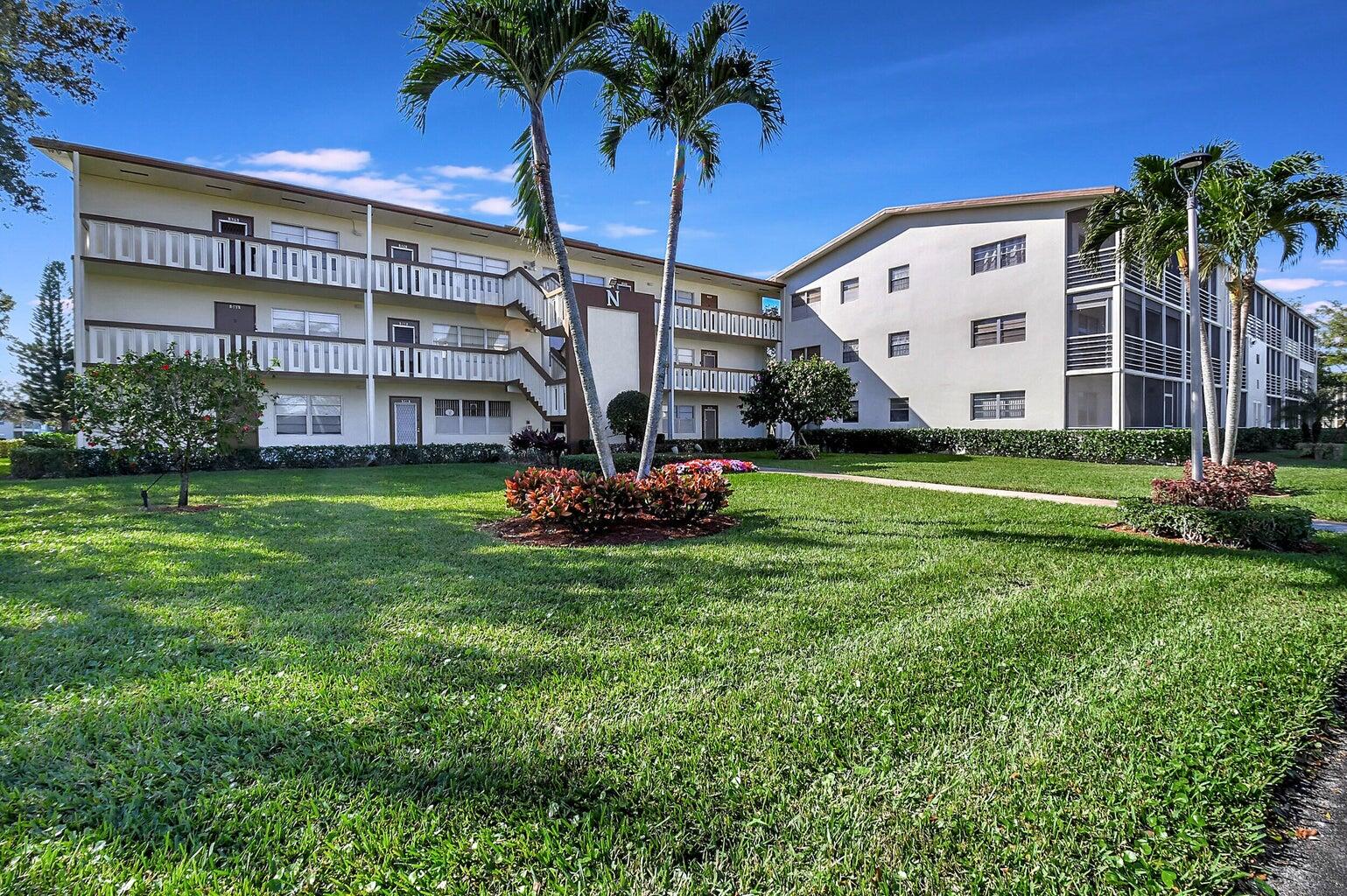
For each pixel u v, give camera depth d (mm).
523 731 2617
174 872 1812
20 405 38312
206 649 3559
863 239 24234
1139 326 18516
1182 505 7148
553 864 1862
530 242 9273
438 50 7191
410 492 11055
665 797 2170
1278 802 2184
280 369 16234
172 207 15820
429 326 19797
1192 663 3281
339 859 1872
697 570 5363
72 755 2422
